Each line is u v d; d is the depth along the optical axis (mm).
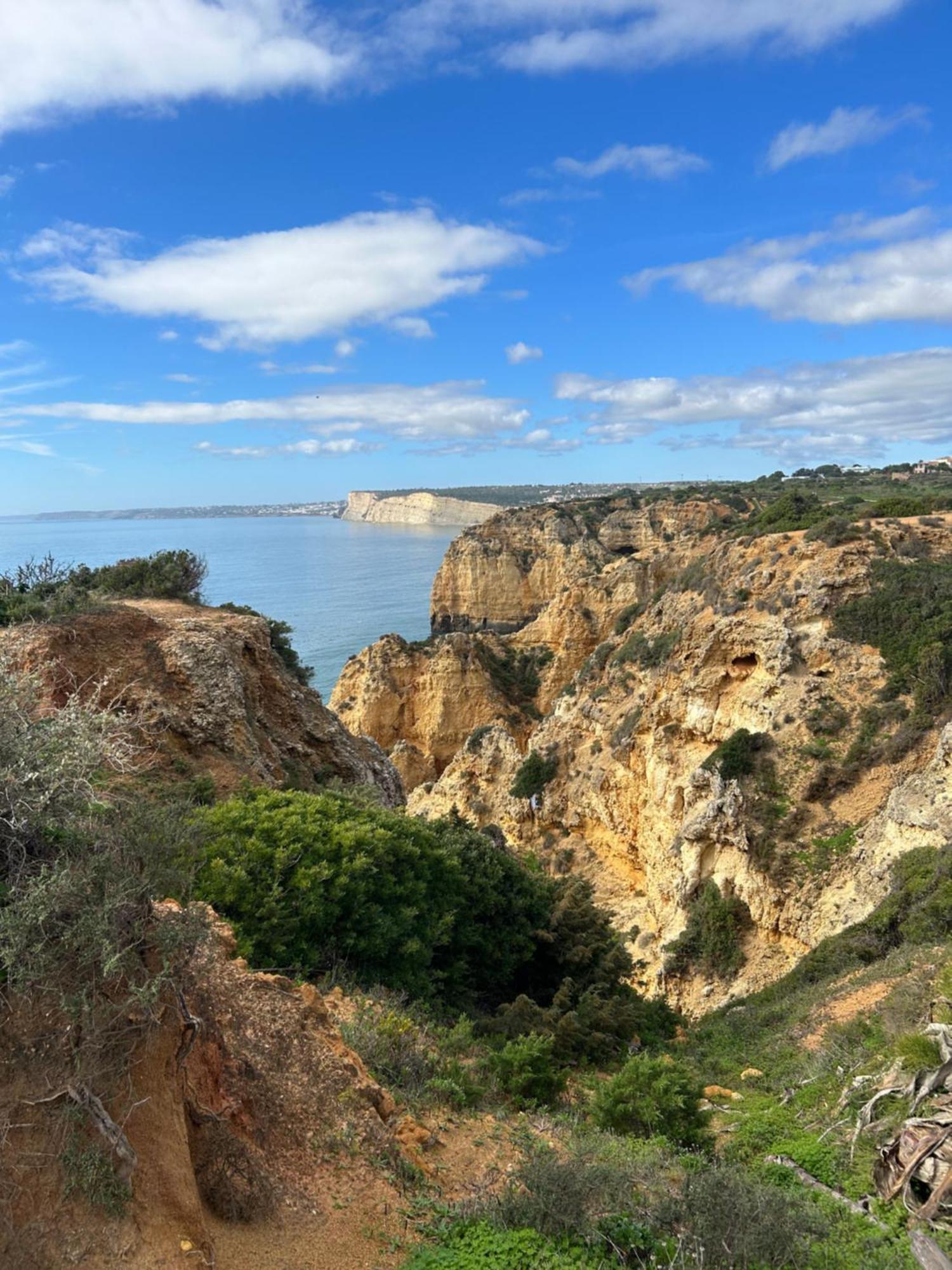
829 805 27719
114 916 6195
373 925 13875
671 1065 13305
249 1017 8844
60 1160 5738
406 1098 10375
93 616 20125
